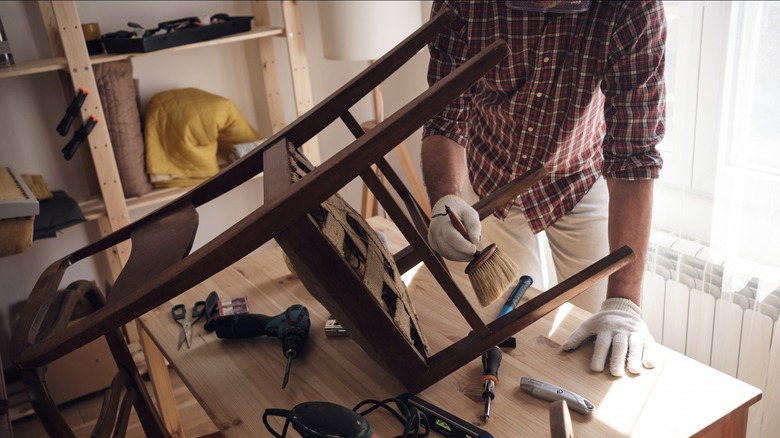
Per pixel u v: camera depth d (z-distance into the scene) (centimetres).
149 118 278
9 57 245
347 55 278
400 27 274
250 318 143
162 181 281
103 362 270
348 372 129
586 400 113
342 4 270
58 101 277
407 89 334
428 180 164
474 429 108
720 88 187
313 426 94
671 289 210
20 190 212
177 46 256
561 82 163
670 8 199
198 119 276
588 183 182
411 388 120
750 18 174
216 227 326
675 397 114
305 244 104
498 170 187
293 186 102
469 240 123
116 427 126
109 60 250
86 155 278
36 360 106
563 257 194
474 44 170
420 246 111
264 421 106
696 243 204
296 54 287
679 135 200
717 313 197
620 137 151
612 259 121
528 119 171
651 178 148
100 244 138
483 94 182
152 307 104
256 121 322
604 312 132
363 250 121
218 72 306
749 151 183
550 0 149
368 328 113
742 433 116
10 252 210
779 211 179
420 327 141
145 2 286
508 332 120
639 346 125
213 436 211
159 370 194
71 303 131
